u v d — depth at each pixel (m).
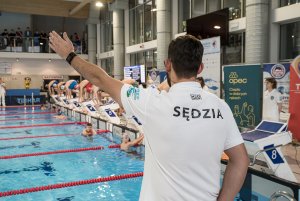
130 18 17.11
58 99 14.39
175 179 1.06
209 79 8.00
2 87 17.03
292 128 5.46
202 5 11.66
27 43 19.22
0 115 12.88
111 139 7.50
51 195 4.00
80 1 17.52
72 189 4.21
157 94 1.15
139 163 5.43
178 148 1.05
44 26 22.73
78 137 7.87
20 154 6.11
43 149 6.57
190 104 1.08
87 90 11.73
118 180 4.58
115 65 17.56
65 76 21.16
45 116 12.54
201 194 1.05
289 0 8.38
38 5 19.11
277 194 2.59
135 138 6.68
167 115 1.07
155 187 1.09
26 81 19.88
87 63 1.22
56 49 1.25
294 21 8.34
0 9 18.78
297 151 5.07
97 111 9.92
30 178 4.66
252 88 6.81
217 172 1.11
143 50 15.60
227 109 1.13
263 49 8.49
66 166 5.28
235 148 1.12
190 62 1.09
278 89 6.29
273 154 3.51
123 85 1.19
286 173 3.48
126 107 1.16
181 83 1.11
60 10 19.80
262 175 3.66
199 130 1.05
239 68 7.06
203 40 8.05
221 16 9.77
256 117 6.78
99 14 20.34
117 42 17.30
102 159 5.72
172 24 13.01
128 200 3.82
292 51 8.61
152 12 14.88
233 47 10.30
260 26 8.41
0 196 3.95
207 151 1.06
